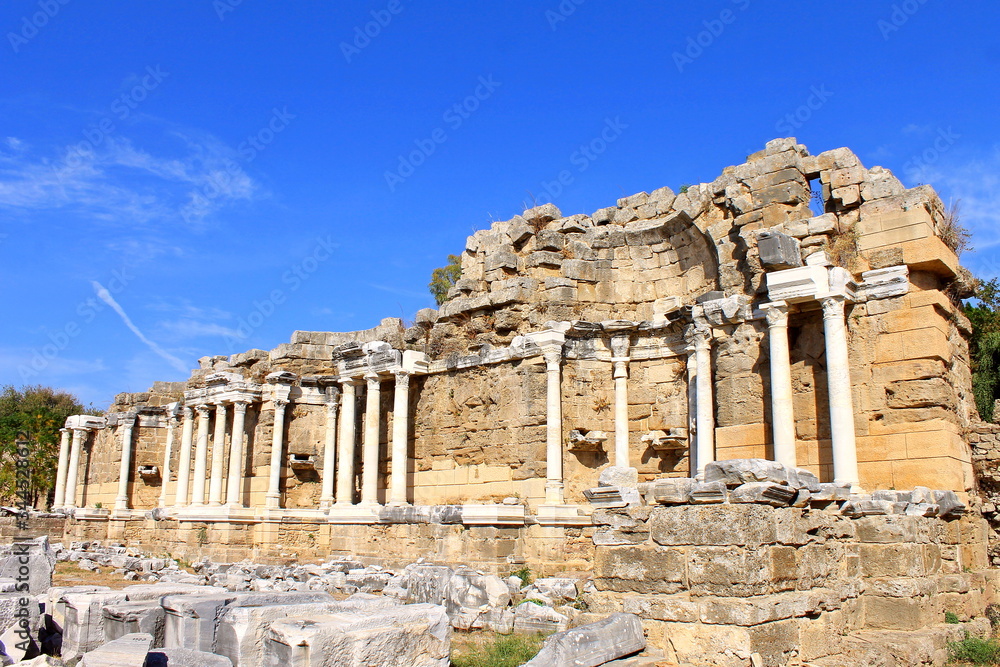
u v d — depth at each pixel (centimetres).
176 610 1326
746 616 1158
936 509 1792
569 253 2994
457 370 3092
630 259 2992
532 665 1138
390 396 3362
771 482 1258
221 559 3506
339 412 3728
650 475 2770
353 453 3356
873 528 1630
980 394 2489
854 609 1519
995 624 1866
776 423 2172
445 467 3066
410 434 3228
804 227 2289
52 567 1947
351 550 3116
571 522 2573
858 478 2067
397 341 3478
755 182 2438
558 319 2872
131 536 4522
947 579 1758
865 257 2205
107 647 1127
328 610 1269
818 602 1325
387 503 3177
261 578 2506
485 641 1564
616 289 2980
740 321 2388
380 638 1106
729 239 2538
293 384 3738
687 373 2678
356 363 3334
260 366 3984
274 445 3647
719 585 1208
